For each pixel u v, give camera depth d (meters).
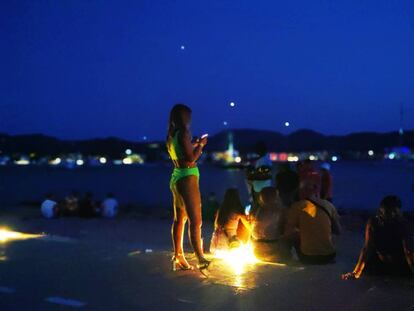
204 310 5.38
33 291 6.17
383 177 73.00
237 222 8.50
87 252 8.45
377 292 5.98
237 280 6.55
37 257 8.06
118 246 9.05
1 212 19.22
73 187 54.78
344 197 33.44
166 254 8.26
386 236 6.60
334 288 6.16
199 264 6.83
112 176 96.62
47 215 16.95
